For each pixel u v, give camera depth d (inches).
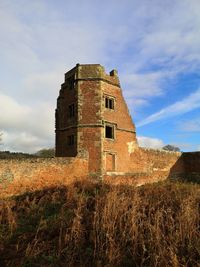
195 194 409.1
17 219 362.3
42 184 644.7
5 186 583.8
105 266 242.1
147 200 364.8
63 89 951.6
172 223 292.5
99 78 872.9
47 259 260.8
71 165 719.1
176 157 1194.6
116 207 318.3
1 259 265.9
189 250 252.5
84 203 378.0
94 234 285.4
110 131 899.4
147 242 268.8
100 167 819.4
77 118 857.5
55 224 325.1
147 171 999.6
